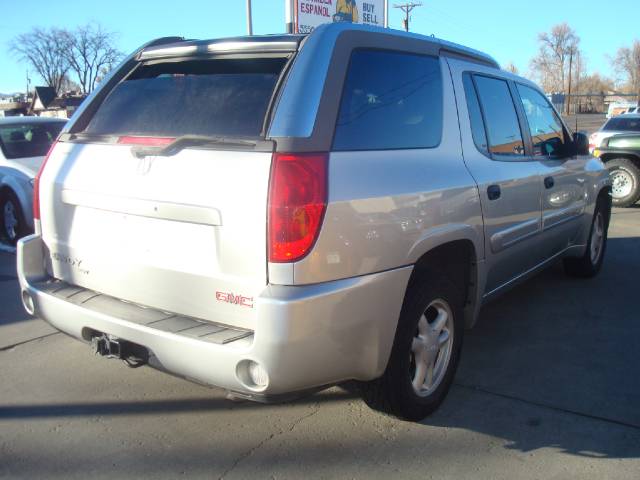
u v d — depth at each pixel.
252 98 2.93
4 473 2.91
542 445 3.16
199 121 3.01
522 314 5.18
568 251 5.56
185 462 3.02
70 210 3.29
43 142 8.27
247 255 2.61
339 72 2.88
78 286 3.35
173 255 2.86
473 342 4.57
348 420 3.42
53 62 61.31
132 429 3.32
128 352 2.97
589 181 5.62
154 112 3.25
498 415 3.47
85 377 3.95
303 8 15.34
